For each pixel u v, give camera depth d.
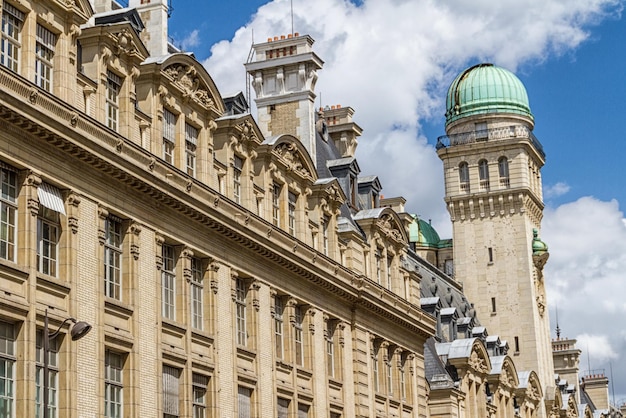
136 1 54.03
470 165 110.44
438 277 102.31
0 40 39.28
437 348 84.69
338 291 62.09
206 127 51.78
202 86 51.59
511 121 110.88
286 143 59.28
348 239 65.88
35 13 40.81
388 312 68.00
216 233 50.47
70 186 41.06
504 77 112.62
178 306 47.84
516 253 108.38
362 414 63.78
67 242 40.75
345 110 81.31
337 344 62.53
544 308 112.38
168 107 48.91
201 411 48.72
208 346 49.47
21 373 37.94
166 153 48.75
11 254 38.59
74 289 40.69
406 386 71.75
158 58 48.09
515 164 109.25
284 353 56.84
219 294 50.59
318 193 62.88
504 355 96.25
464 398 82.88
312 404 58.56
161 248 46.56
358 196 73.88
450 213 110.75
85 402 40.62
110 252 43.88
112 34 45.09
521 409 98.75
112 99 45.66
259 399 53.06
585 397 146.12
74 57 42.72
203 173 51.09
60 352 39.97
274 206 58.12
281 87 71.31
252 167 55.81
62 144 40.19
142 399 44.16
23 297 38.41
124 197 44.28
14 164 38.66
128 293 44.16
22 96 38.44
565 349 139.75
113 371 43.22
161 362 45.66
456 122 111.94
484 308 108.50
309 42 71.31
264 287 54.88
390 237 71.88
